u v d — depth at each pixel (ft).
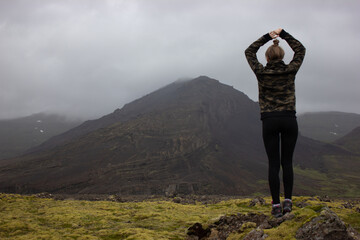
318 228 17.52
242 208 59.06
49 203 66.74
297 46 21.04
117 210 57.11
